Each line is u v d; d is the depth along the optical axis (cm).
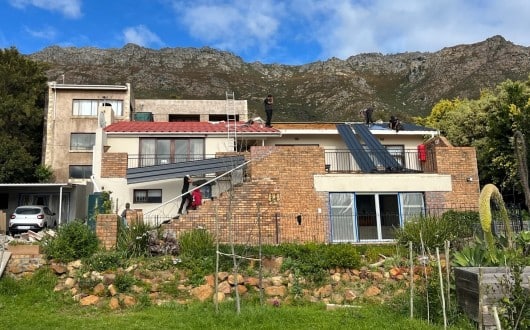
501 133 2911
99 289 1238
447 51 14100
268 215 1869
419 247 1494
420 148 2266
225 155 2283
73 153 4150
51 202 2964
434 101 11681
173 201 2125
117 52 17550
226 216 1827
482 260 1053
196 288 1265
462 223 1662
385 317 1041
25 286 1278
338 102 11775
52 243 1381
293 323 1004
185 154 2502
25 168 3938
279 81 15012
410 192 2053
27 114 4097
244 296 1265
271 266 1379
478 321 895
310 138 2697
